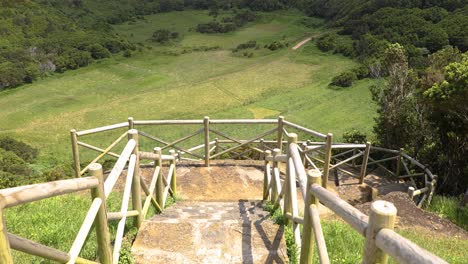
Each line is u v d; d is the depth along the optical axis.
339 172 10.78
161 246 3.89
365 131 35.56
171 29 130.50
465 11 55.69
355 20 87.50
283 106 49.41
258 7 154.50
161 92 60.72
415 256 1.51
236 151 11.59
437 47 49.91
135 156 4.05
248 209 5.76
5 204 1.82
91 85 67.12
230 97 55.94
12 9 99.19
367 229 1.87
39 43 86.00
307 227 2.93
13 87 64.75
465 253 5.29
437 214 7.68
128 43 97.62
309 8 141.38
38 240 4.11
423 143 13.64
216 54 92.62
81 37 94.50
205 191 7.44
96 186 2.70
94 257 3.57
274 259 3.71
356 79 55.09
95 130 7.24
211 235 4.10
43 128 45.25
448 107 11.20
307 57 79.00
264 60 81.38
